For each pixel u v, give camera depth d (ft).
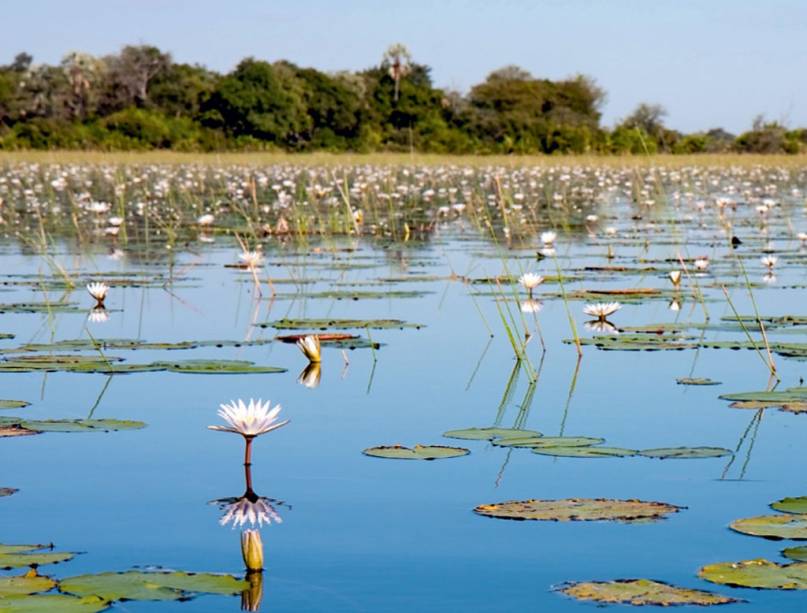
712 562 17.49
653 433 25.96
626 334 40.09
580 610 15.60
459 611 15.62
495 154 254.88
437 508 20.40
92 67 324.39
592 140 256.93
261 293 51.39
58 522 19.70
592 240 83.51
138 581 16.49
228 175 171.12
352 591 16.38
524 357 35.50
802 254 69.72
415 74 294.25
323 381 32.27
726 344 37.29
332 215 102.78
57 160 199.52
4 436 25.82
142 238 86.17
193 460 23.93
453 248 78.23
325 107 286.46
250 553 17.25
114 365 33.86
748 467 23.03
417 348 37.73
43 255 70.44
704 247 75.92
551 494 21.29
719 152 248.73
